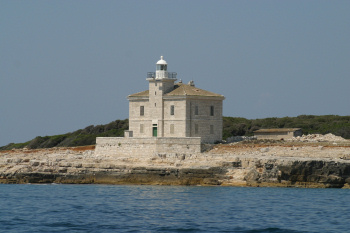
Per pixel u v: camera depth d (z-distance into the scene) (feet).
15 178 607.37
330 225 377.09
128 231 360.89
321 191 514.68
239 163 558.56
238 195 493.36
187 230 363.35
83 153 638.94
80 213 423.64
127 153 606.96
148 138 596.29
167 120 630.74
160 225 377.50
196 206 446.19
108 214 417.90
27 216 414.00
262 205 447.42
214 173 556.10
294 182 539.29
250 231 360.89
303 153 568.41
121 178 578.25
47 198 495.41
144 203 461.78
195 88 652.07
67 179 595.88
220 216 406.82
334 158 547.49
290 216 405.80
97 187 561.02
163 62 640.17
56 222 391.24
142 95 650.84
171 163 573.74
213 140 642.63
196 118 628.28
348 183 531.50
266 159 546.67
